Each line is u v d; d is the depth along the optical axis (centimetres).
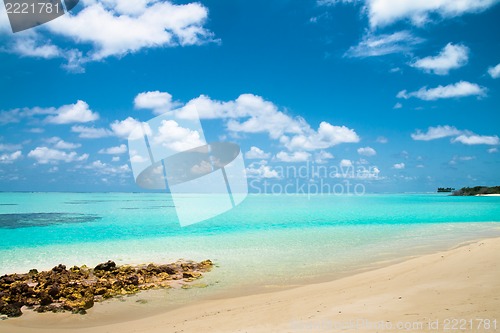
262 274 1370
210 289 1190
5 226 3017
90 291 1141
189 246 2009
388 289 903
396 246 1897
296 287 1159
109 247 1991
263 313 812
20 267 1544
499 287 767
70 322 910
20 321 916
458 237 2181
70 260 1673
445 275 973
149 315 952
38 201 8838
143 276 1342
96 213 4566
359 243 2036
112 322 903
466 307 645
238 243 2098
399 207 5984
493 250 1241
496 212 4641
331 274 1327
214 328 726
